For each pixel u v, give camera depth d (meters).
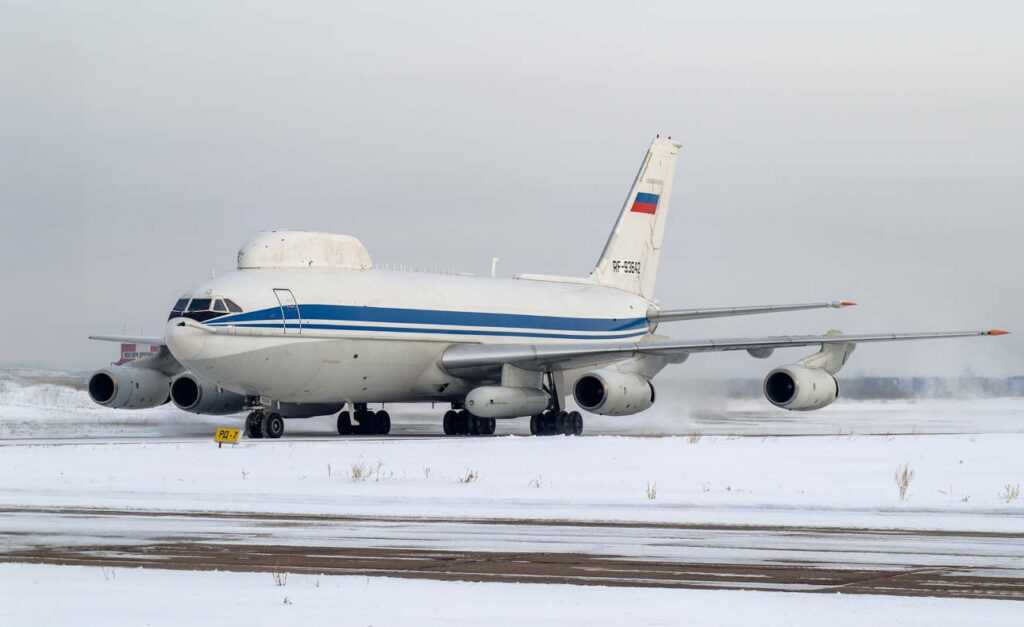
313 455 108.81
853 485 87.75
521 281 182.00
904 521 68.81
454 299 163.00
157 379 157.12
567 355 153.38
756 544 58.97
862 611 41.72
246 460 104.44
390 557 54.38
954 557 54.62
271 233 149.38
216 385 141.00
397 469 98.56
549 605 42.72
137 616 40.75
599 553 55.75
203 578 48.31
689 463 103.31
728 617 40.69
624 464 102.38
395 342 152.25
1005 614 41.22
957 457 109.25
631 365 160.88
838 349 162.50
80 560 53.38
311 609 41.91
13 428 166.12
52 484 88.94
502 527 65.81
